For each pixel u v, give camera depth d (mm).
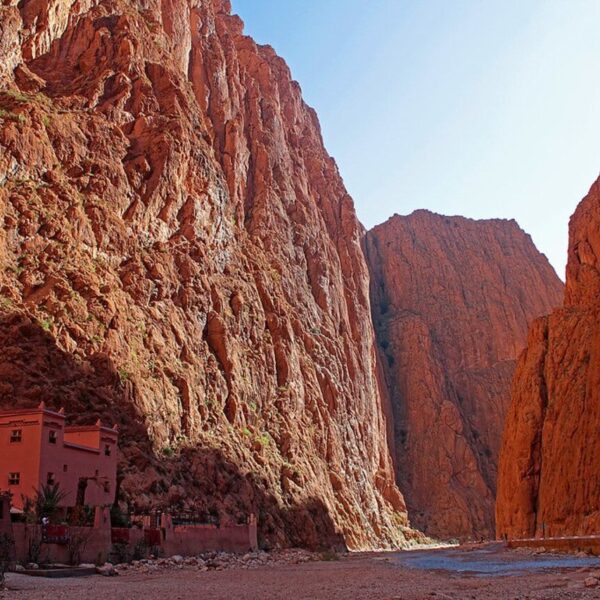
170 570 35281
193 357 66875
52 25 76625
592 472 56031
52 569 29281
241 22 138250
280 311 90250
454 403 153125
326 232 126500
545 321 77750
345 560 53906
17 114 62062
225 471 62125
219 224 81438
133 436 53031
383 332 165250
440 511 133000
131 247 66312
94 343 54938
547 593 20797
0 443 37688
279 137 121688
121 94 75375
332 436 94625
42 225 57938
